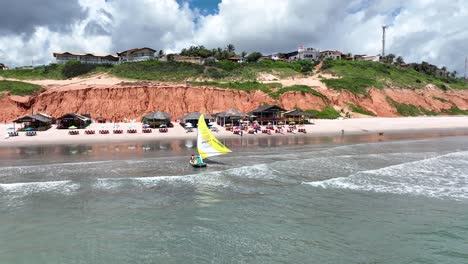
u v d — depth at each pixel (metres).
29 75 107.25
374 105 101.56
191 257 14.25
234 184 25.69
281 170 30.48
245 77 107.81
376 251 14.78
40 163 33.69
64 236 16.42
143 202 21.44
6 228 17.38
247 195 22.89
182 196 22.69
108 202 21.42
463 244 15.39
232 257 14.23
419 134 64.88
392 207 20.38
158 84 90.56
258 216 18.92
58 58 124.12
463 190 23.94
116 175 28.39
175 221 18.25
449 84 136.50
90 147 45.78
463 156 37.12
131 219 18.56
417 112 105.38
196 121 70.88
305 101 91.62
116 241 15.84
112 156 38.00
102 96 83.69
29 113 78.56
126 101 83.88
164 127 66.88
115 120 80.81
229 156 37.97
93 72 107.12
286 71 116.81
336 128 73.19
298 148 44.50
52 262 13.98
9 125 68.38
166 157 37.22
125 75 101.75
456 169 30.56
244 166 32.09
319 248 15.05
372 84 109.31
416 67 156.62
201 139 33.75
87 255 14.55
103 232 16.86
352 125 77.06
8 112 77.06
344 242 15.65
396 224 17.73
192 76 104.00
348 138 57.66
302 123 78.06
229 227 17.39
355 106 98.31
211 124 69.44
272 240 15.84
